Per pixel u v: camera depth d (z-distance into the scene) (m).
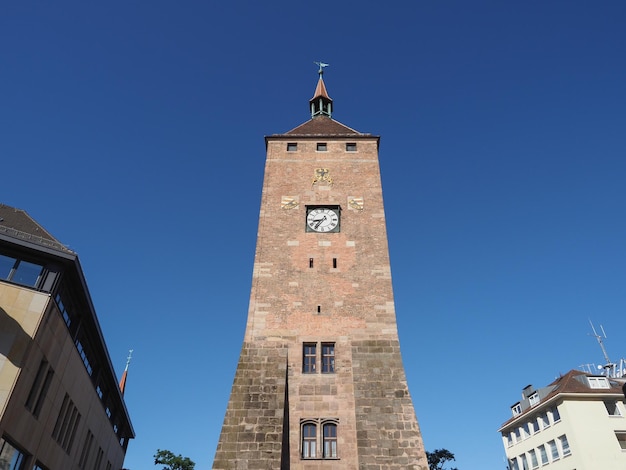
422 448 28.59
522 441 65.62
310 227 38.97
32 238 33.12
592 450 54.38
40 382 31.91
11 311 30.16
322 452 29.12
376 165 43.44
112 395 52.31
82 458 44.34
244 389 30.92
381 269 36.66
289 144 45.09
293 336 33.50
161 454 65.00
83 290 35.31
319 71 58.78
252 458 28.06
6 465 29.06
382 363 32.19
